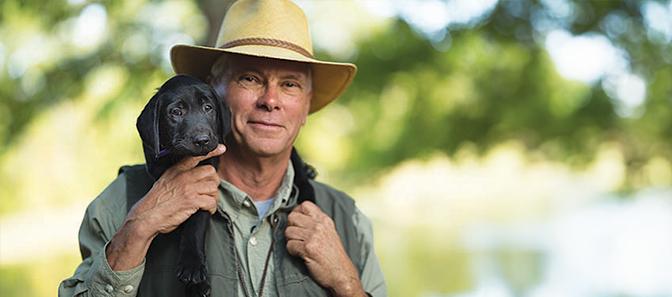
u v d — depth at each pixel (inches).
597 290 555.2
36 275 620.7
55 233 845.2
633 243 829.8
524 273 636.1
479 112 429.7
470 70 418.3
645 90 417.1
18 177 687.7
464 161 452.4
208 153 135.6
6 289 550.6
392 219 954.7
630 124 430.9
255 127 148.2
